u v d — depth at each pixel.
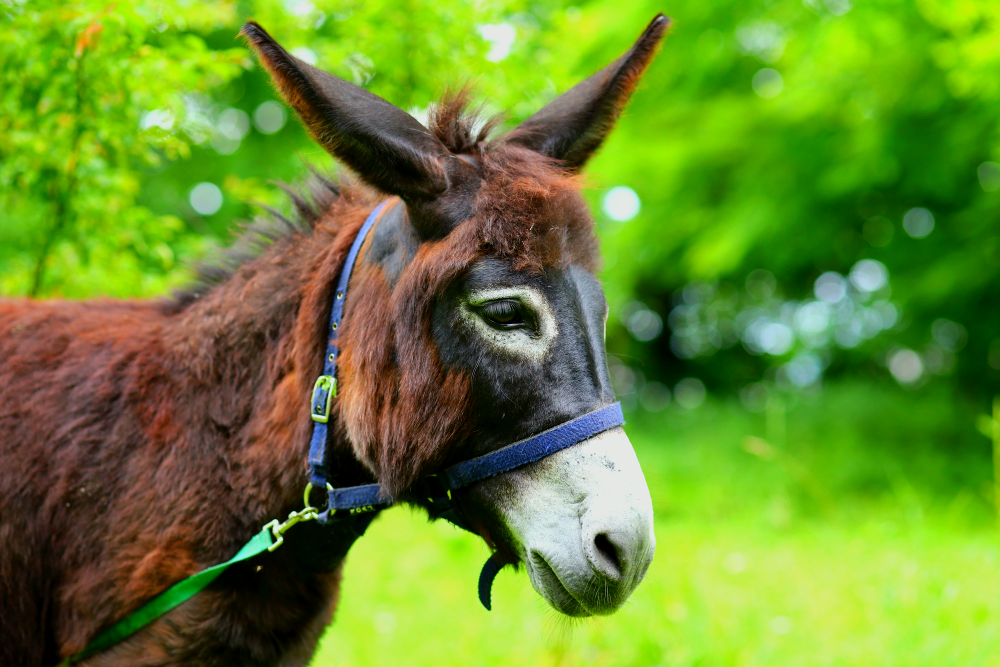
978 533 5.75
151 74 3.24
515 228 1.83
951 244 8.55
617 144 9.23
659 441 9.84
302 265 2.23
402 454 1.87
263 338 2.20
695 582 3.81
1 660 2.09
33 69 3.08
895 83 7.72
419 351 1.85
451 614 3.99
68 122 3.18
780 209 8.65
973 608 3.44
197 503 2.07
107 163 3.65
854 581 4.00
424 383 1.84
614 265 10.39
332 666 3.51
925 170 7.90
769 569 4.39
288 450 2.08
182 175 8.84
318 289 2.13
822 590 3.97
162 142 3.35
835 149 8.45
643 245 10.24
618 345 13.77
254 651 2.10
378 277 2.00
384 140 1.86
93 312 2.39
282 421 2.10
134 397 2.17
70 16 2.94
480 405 1.83
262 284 2.24
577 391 1.80
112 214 3.52
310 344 2.11
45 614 2.10
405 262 1.94
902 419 8.77
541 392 1.80
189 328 2.26
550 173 1.97
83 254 3.52
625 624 3.47
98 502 2.08
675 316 14.56
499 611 3.90
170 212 8.38
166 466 2.09
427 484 1.98
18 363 2.21
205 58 3.29
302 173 2.54
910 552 3.97
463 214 1.88
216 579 2.04
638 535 1.72
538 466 1.80
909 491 6.77
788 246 9.20
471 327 1.82
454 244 1.83
